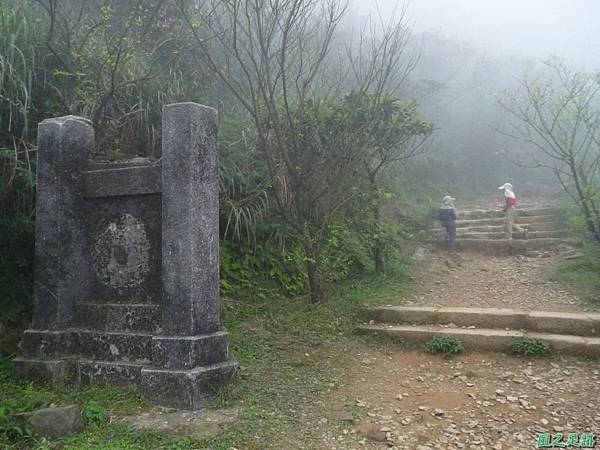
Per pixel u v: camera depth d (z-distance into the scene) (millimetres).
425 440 3861
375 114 7230
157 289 4543
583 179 8039
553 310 6539
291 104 7070
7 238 5414
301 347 5676
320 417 4145
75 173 4867
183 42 7410
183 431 3691
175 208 4320
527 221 11930
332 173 7219
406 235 11297
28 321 5293
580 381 4820
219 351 4375
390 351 5789
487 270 9227
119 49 5809
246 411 4039
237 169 7340
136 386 4297
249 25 5977
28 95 5445
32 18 6352
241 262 7184
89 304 4734
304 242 6938
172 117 4395
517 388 4758
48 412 3682
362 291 7543
